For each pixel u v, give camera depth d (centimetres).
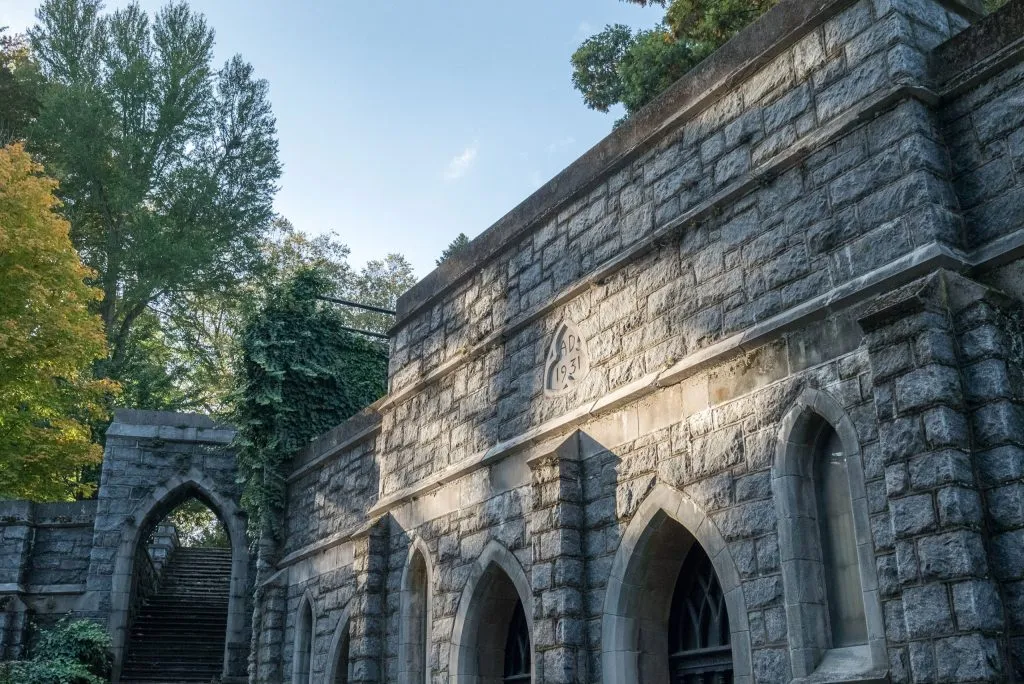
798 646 772
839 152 838
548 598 1020
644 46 1986
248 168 3155
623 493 993
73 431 2142
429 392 1423
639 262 1039
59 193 2872
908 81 785
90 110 2903
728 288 918
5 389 1933
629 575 969
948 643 645
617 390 1024
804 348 830
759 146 920
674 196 1012
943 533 664
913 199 765
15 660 1998
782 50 913
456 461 1312
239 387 2006
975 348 701
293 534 1867
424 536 1349
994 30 768
